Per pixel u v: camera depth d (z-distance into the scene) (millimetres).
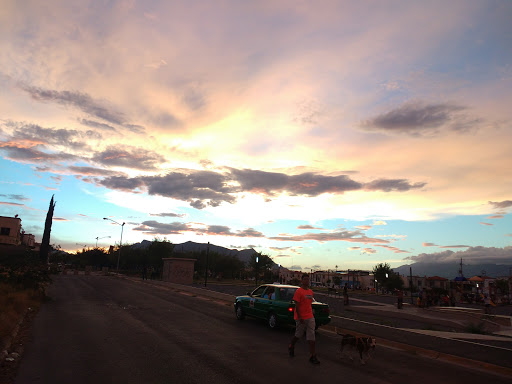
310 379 6355
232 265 74750
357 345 7770
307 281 8039
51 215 74500
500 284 65812
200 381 6004
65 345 8344
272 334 11008
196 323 12398
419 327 16047
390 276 70375
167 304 17969
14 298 13812
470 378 6848
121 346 8398
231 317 14531
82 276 49656
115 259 82625
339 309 24719
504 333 14797
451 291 41156
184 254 71688
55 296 20016
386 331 11008
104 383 5750
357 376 6688
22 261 22078
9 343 7922
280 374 6598
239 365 7105
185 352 8016
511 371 7227
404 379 6609
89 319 12336
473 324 15273
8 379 5789
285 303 11531
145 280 41375
